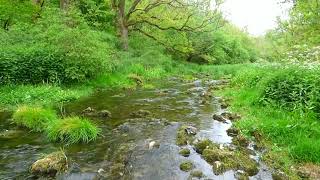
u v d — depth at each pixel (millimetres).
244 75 17969
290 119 9102
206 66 37281
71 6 24516
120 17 30516
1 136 9258
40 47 16922
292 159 7352
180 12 31906
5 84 14766
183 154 7785
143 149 8148
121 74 22312
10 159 7648
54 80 16266
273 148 7910
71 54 16531
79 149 8266
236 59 50750
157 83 22094
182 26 32469
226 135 9305
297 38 19641
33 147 8422
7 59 14930
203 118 11258
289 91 10789
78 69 17094
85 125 9062
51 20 19094
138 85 20484
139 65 26859
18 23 19672
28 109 10680
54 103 13594
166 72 30453
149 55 31250
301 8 17844
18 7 22625
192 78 26266
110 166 7207
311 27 18281
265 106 11383
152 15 31312
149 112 11922
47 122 10039
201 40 42000
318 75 10508
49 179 6703
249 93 13586
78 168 7125
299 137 8031
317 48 13117
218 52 45312
